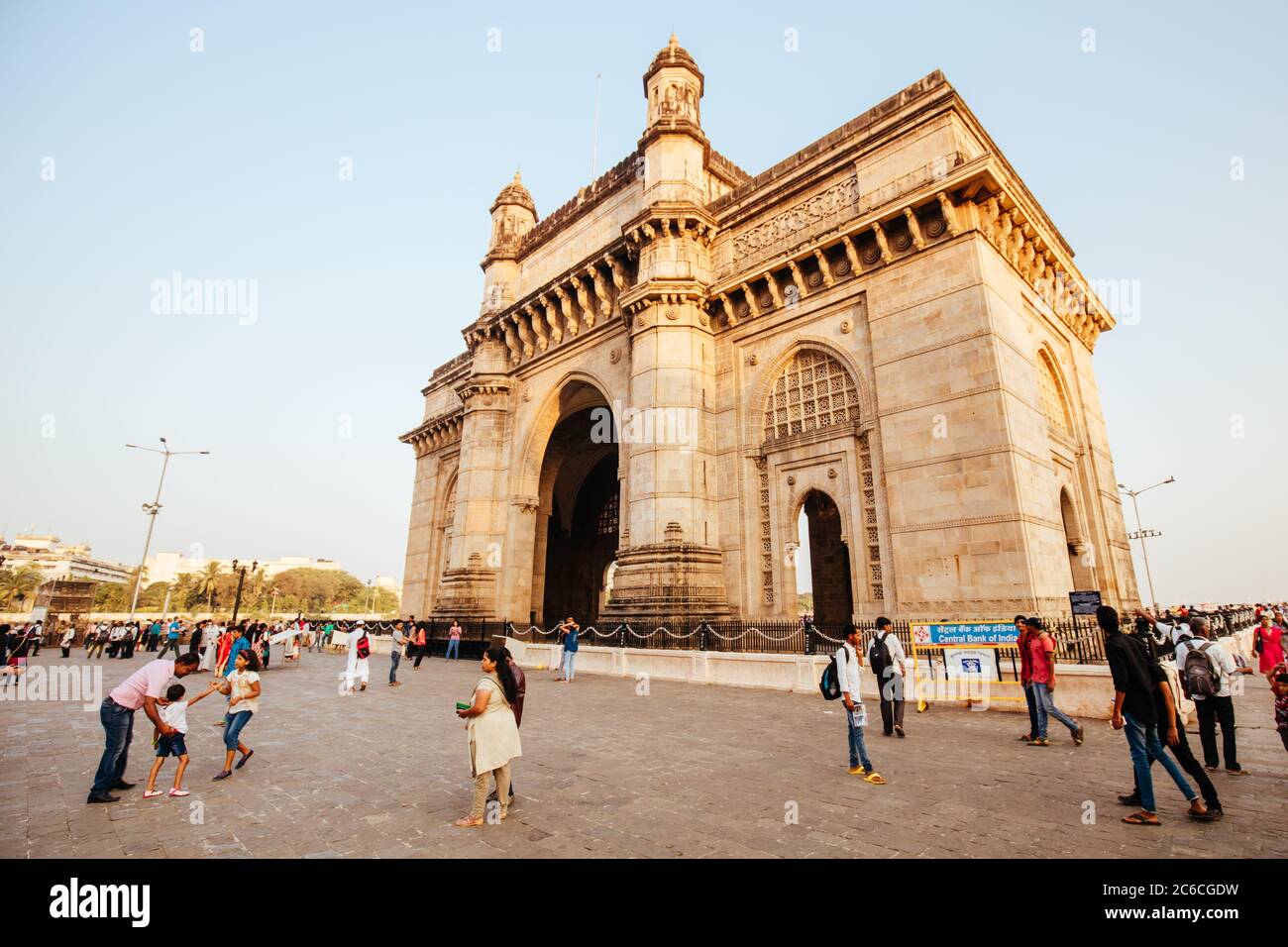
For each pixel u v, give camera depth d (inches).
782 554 893.2
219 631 1072.2
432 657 1279.5
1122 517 1128.2
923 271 780.6
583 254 1320.1
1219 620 916.0
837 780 318.7
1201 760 374.6
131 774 341.7
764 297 977.5
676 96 1146.0
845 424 840.3
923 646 580.7
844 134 911.0
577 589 1694.1
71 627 1355.8
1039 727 407.2
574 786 309.0
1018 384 751.7
